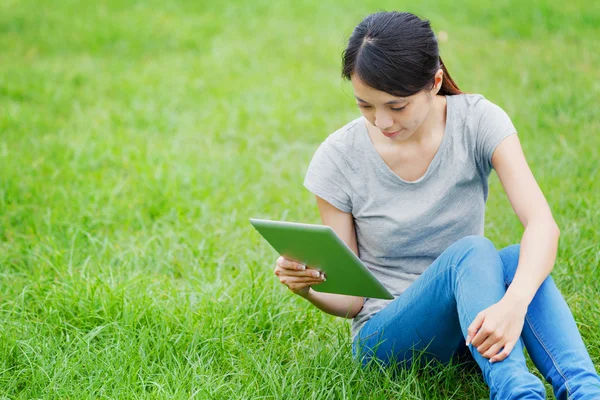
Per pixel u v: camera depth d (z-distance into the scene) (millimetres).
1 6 11164
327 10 10820
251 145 6715
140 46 9672
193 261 4715
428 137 3119
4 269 4590
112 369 3350
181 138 6832
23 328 3797
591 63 8148
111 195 5520
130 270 4520
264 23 10461
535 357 2805
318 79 8398
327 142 3291
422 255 3287
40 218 5195
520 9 10055
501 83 7734
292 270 3086
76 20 10570
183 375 3344
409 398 3129
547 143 6270
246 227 5172
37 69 8656
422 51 2832
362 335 3252
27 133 6777
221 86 8195
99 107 7594
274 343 3627
